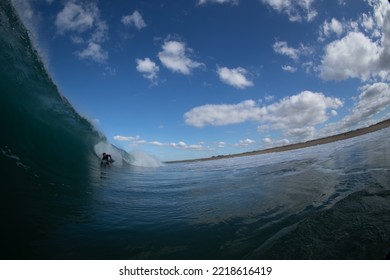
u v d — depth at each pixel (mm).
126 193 6539
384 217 3303
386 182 5027
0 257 2693
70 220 3936
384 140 14375
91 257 2906
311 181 6559
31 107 8445
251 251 2928
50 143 8828
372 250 2607
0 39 7262
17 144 6488
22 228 3332
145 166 20391
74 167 8391
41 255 2857
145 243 3281
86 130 13359
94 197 5488
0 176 4633
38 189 4828
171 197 6223
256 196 5617
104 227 3809
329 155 13031
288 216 3955
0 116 6445
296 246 2859
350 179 5957
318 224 3322
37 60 9188
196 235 3496
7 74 7445
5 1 7355
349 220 3326
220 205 5062
